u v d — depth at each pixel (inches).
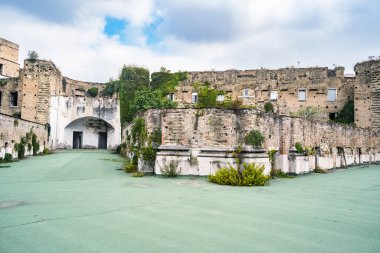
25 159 992.9
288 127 705.0
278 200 397.1
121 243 224.1
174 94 1804.9
